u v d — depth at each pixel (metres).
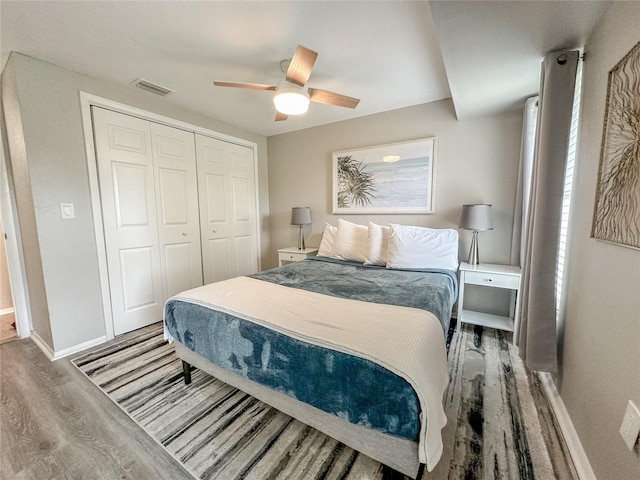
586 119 1.39
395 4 1.49
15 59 1.89
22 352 2.25
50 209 2.08
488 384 1.76
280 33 1.73
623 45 1.04
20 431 1.42
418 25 1.66
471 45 1.50
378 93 2.60
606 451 1.01
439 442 0.97
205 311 1.57
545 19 1.28
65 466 1.23
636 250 0.90
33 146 1.98
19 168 2.14
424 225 2.95
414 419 0.93
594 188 1.25
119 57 1.99
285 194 3.97
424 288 1.85
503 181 2.57
